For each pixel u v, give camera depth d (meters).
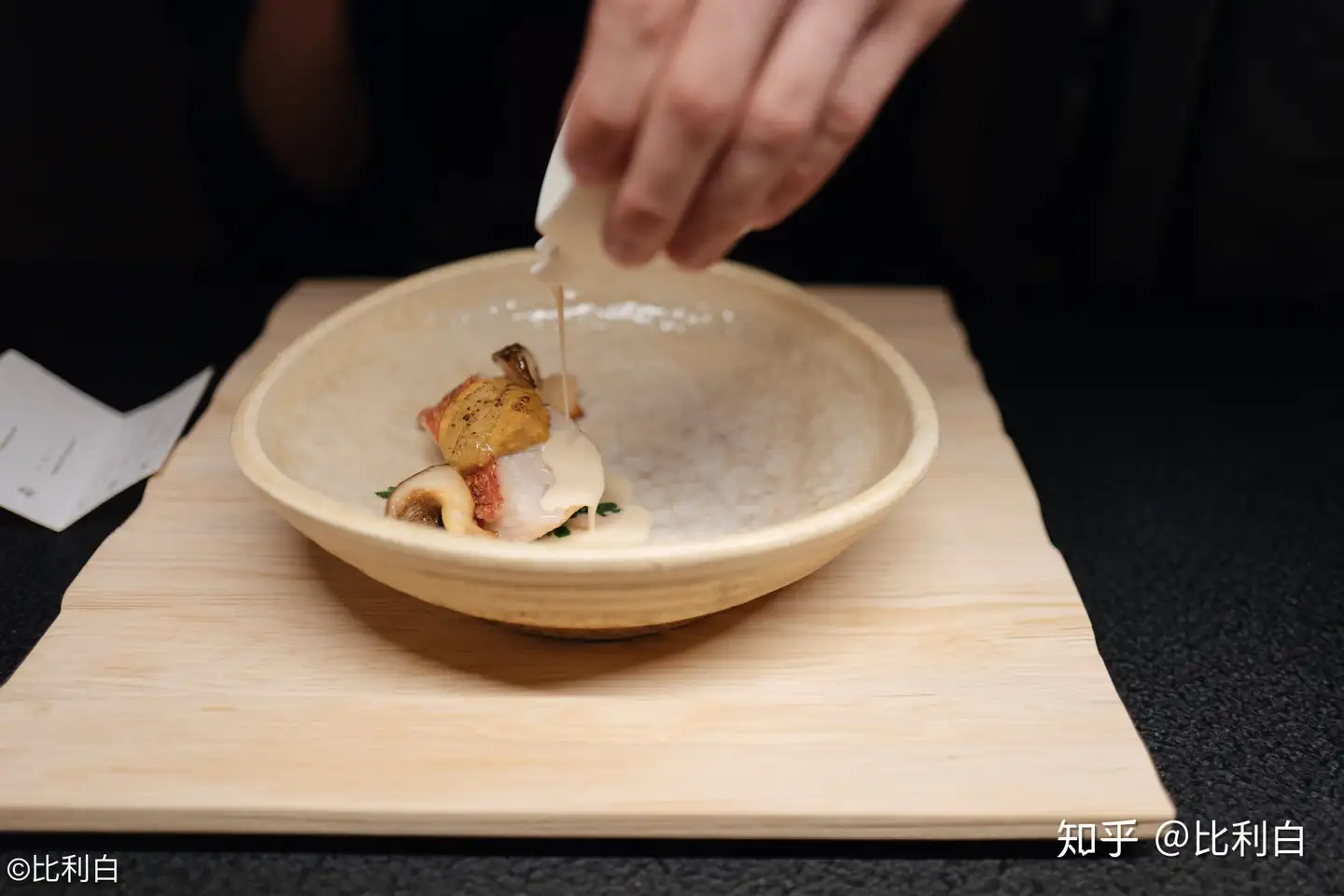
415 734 0.75
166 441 1.09
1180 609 0.94
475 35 1.49
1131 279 1.59
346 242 1.60
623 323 1.16
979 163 1.57
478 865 0.70
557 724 0.76
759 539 0.70
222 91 1.50
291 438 0.93
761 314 1.12
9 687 0.78
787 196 0.81
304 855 0.71
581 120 0.68
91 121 1.57
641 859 0.71
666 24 0.66
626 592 0.70
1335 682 0.86
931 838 0.71
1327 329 1.41
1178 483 1.10
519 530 0.88
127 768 0.72
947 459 1.07
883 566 0.93
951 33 1.47
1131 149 1.49
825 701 0.79
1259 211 1.48
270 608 0.87
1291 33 1.38
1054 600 0.89
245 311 1.41
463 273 1.13
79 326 1.36
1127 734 0.76
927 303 1.38
